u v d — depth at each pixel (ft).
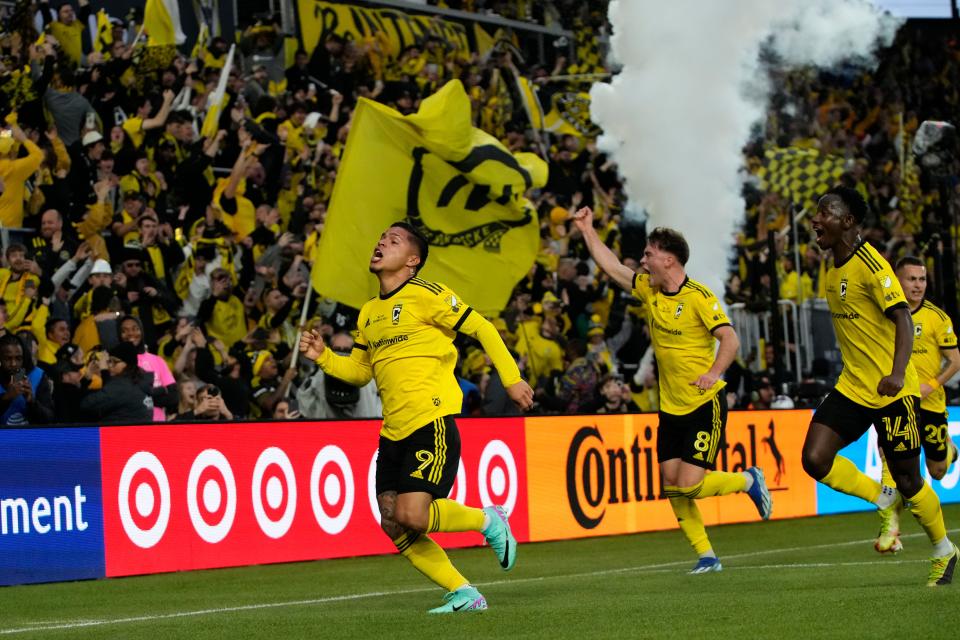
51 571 34.47
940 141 57.62
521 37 77.15
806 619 22.30
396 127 48.47
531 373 59.21
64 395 44.16
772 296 61.21
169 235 51.57
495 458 44.47
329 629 23.17
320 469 40.86
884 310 26.89
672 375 33.06
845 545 41.96
